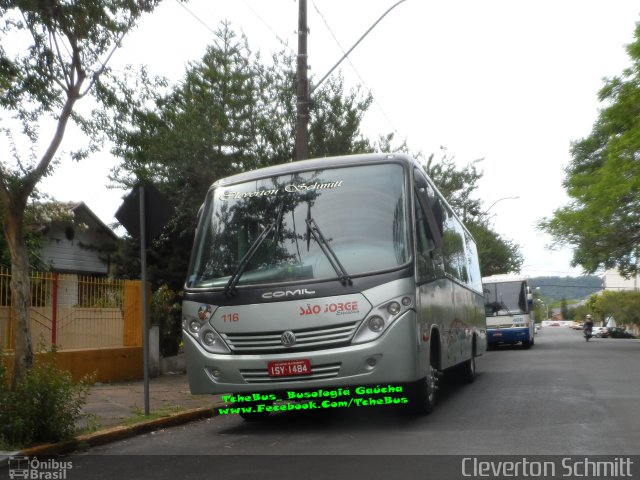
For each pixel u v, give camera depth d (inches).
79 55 378.6
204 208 405.7
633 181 1280.8
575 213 1413.6
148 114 410.3
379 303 353.1
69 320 565.6
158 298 682.2
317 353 351.3
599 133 1899.6
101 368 585.3
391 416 412.5
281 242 374.6
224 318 366.9
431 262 410.0
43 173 365.1
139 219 412.8
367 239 366.6
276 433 370.0
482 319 723.4
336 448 317.4
